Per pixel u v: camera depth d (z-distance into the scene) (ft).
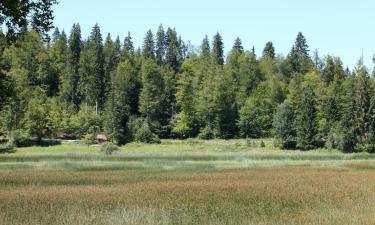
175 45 612.70
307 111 384.68
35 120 382.42
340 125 375.86
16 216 58.34
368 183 111.86
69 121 433.48
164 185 110.01
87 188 102.63
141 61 572.10
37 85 523.70
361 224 51.93
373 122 370.94
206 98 450.30
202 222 56.59
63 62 566.77
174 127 462.19
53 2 62.08
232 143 408.46
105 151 312.50
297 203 75.25
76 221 54.13
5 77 65.00
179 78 510.17
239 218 59.21
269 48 651.66
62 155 279.28
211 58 575.38
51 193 90.17
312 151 373.40
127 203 74.02
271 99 458.50
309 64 566.36
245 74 521.24
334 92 422.00
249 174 151.23
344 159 269.44
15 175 144.97
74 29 597.93
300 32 618.03
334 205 70.54
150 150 369.30
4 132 382.83
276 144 389.39
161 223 55.21
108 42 606.14
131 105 492.54
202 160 242.37
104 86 510.58
